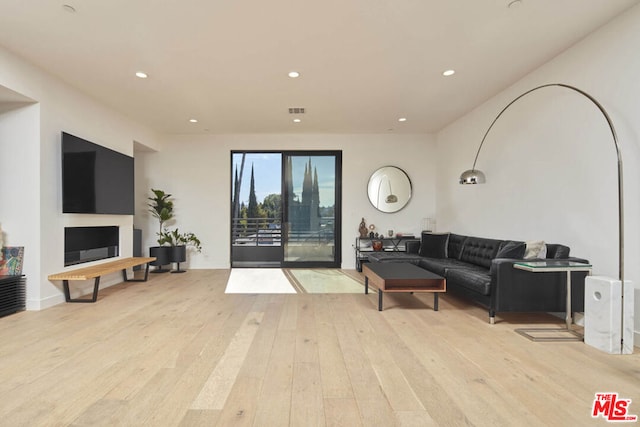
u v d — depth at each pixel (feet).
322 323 10.16
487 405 5.70
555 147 10.89
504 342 8.62
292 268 20.99
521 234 12.60
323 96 14.23
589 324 8.43
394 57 10.76
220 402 5.75
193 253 20.72
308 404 5.70
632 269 8.42
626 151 8.53
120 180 15.65
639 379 6.65
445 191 19.45
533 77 11.82
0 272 11.19
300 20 8.71
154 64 11.19
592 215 9.56
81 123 13.46
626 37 8.43
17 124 11.37
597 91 9.30
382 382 6.48
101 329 9.49
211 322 10.19
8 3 7.95
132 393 6.03
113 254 15.62
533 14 8.51
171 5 8.06
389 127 19.42
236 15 8.48
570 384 6.44
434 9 8.26
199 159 20.75
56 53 10.43
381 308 11.57
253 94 13.94
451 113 16.70
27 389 6.16
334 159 21.31
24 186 11.37
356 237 20.99
